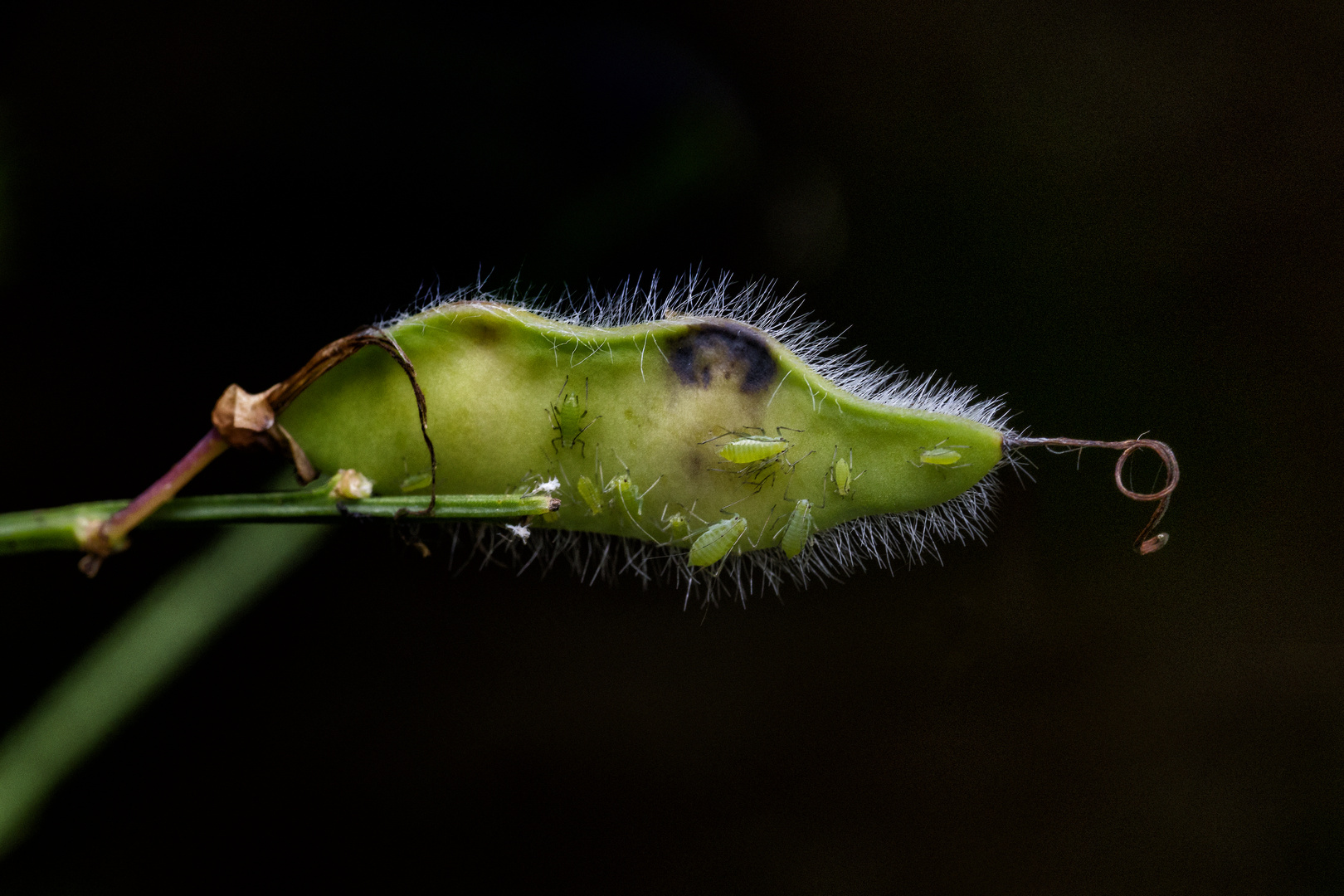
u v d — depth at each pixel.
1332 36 0.35
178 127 0.27
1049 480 0.34
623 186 0.28
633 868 0.31
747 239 0.30
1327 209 0.35
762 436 0.23
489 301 0.23
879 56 0.33
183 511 0.23
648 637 0.33
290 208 0.28
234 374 0.28
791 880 0.32
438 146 0.28
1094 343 0.34
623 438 0.23
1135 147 0.34
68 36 0.27
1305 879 0.33
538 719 0.31
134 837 0.27
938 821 0.33
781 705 0.33
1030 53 0.34
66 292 0.27
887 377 0.24
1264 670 0.34
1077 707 0.34
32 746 0.26
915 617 0.34
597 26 0.29
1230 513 0.35
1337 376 0.34
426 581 0.31
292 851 0.28
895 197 0.33
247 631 0.29
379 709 0.30
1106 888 0.32
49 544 0.23
